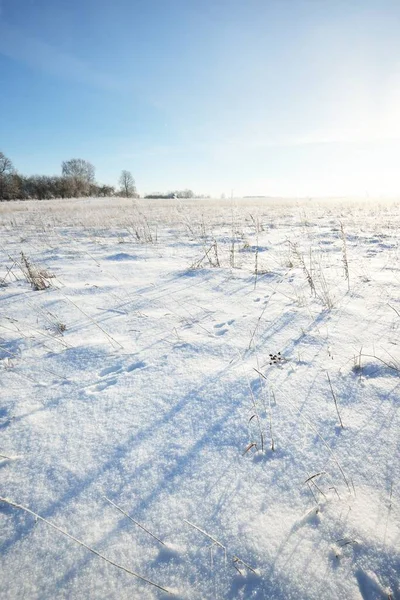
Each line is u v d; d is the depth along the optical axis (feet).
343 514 4.29
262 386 6.99
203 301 12.13
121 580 3.70
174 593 3.57
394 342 8.35
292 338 8.99
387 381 6.87
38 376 7.79
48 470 5.15
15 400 6.91
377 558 3.78
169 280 14.83
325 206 65.57
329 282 13.55
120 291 13.50
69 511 4.49
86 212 59.31
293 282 13.84
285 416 6.09
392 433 5.54
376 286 12.60
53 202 115.24
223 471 5.01
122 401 6.75
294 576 3.66
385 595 3.49
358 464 5.01
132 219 43.01
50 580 3.71
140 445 5.58
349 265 16.24
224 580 3.66
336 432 5.65
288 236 26.66
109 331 9.98
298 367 7.61
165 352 8.64
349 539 3.99
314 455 5.22
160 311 11.34
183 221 39.24
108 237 29.17
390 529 4.08
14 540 4.13
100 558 3.92
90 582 3.68
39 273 14.94
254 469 5.02
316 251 20.15
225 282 14.28
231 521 4.26
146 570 3.78
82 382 7.50
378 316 9.95
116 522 4.32
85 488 4.82
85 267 17.44
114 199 135.33
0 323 10.64
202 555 3.91
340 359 7.81
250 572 3.71
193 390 6.99
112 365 8.16
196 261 17.79
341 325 9.54
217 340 9.13
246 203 94.07
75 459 5.34
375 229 28.66
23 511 4.51
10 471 5.15
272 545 3.97
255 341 8.95
